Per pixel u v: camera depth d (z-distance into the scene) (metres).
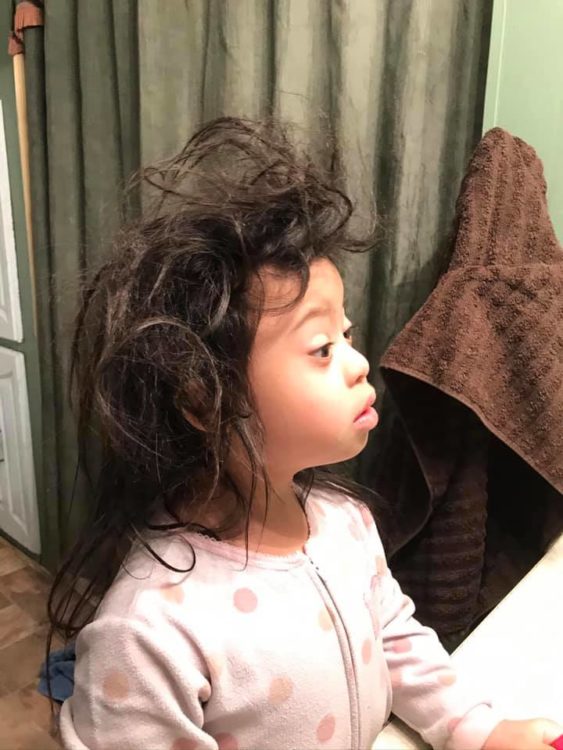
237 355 0.47
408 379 0.77
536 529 0.81
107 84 1.16
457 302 0.74
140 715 0.44
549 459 0.72
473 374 0.72
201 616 0.47
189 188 0.63
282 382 0.48
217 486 0.52
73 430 1.43
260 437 0.49
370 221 0.86
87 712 0.45
